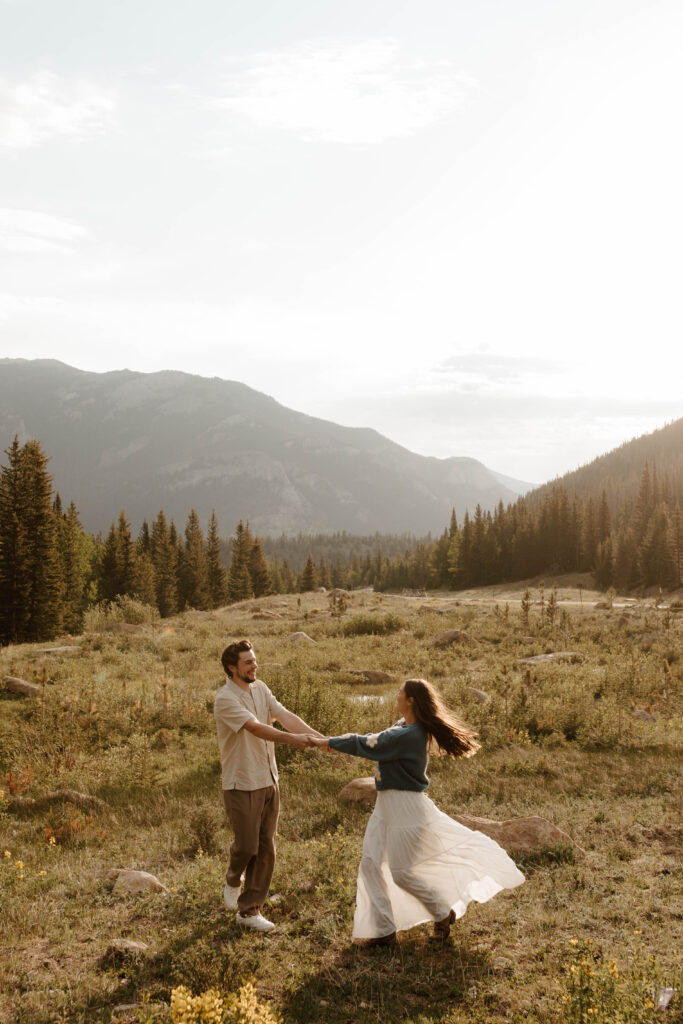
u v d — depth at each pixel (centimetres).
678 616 3156
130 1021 400
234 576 9638
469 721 1306
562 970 446
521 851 662
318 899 568
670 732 1230
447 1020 393
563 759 1067
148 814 866
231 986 420
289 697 1294
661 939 484
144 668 2192
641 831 726
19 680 1677
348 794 894
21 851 736
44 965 475
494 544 12012
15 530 4669
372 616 3506
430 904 474
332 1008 412
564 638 2858
